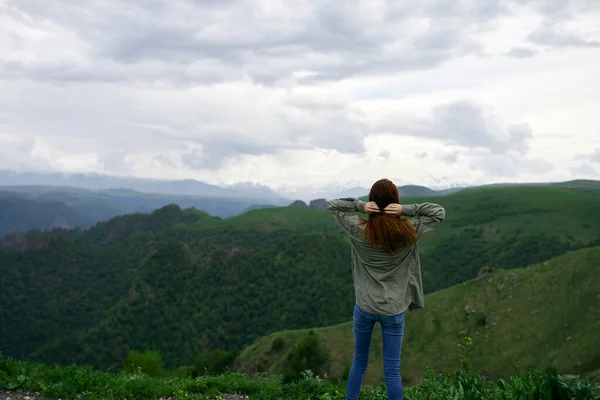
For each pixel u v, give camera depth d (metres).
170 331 145.62
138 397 6.45
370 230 4.39
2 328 182.00
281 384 7.29
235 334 141.50
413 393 6.14
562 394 4.98
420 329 78.12
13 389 6.08
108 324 145.00
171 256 174.00
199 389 6.96
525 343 65.00
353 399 4.74
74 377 6.40
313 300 145.75
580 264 73.06
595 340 59.19
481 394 5.54
